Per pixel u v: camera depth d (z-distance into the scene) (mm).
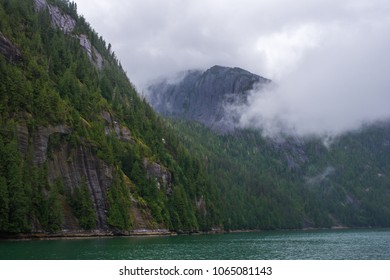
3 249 83000
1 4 171375
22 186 109938
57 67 172250
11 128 114750
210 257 85438
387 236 192500
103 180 138250
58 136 130125
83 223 125750
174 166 198500
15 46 142000
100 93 185375
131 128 187750
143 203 157125
